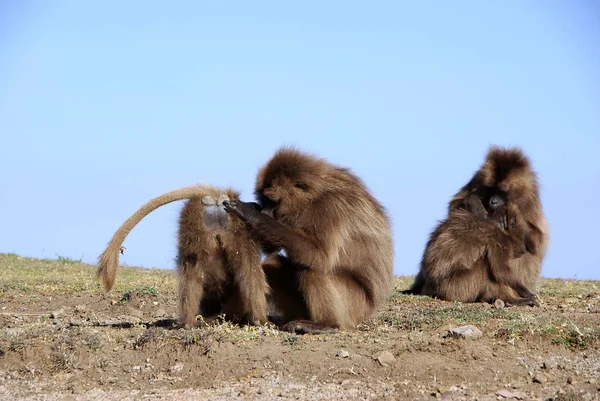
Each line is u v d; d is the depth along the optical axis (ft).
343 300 32.68
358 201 33.47
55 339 29.76
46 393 26.61
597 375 26.76
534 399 24.59
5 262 63.21
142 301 41.55
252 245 31.19
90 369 28.43
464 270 45.39
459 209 47.85
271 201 32.89
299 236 31.45
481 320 33.81
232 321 32.35
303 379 26.91
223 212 30.66
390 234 35.17
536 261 47.78
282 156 32.91
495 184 47.21
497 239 45.14
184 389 26.61
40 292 44.78
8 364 28.71
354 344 29.66
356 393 25.43
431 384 26.25
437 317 34.96
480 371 27.12
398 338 30.83
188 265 30.73
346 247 33.19
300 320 32.22
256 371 27.61
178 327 31.14
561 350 29.30
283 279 33.55
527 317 34.01
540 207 48.62
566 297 46.24
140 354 29.14
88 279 50.88
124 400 25.62
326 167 33.45
